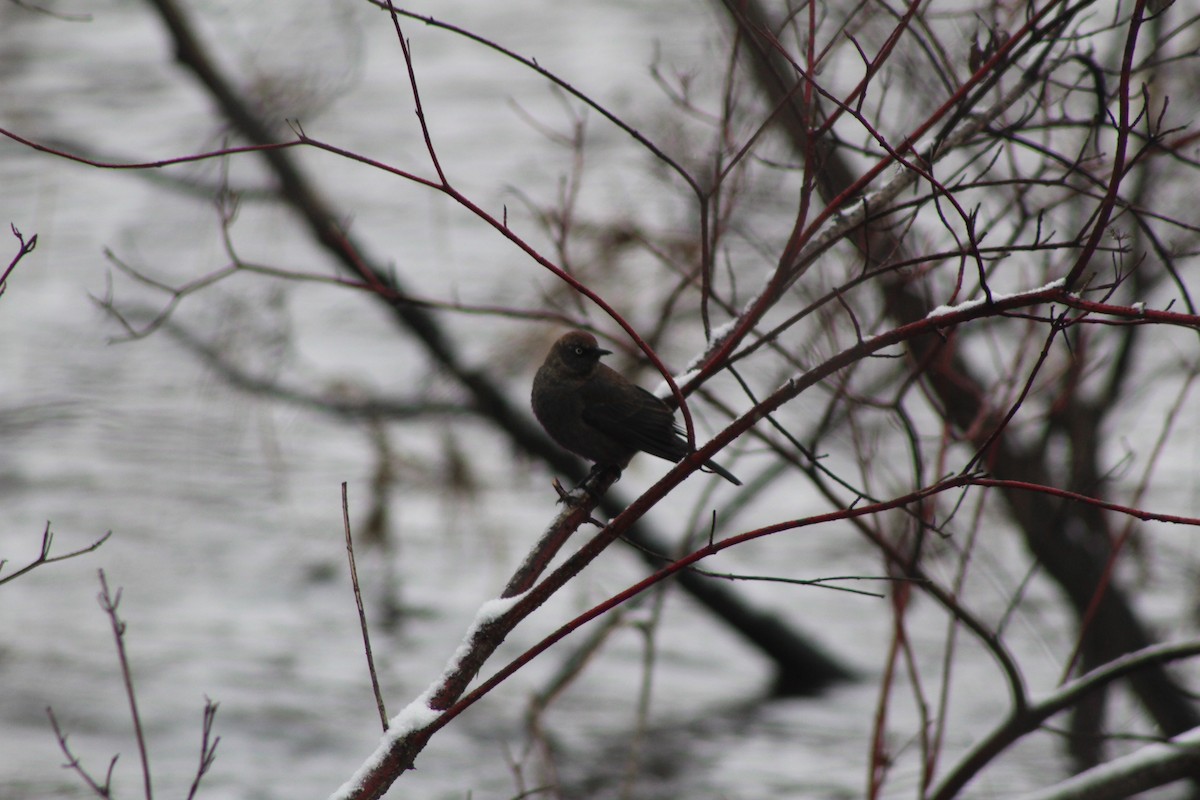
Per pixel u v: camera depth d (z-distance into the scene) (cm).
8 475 2048
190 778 1398
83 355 2306
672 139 1089
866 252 574
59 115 2523
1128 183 1112
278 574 1847
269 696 1573
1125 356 1161
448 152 2419
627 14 2978
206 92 1543
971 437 817
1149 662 793
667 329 1178
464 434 1891
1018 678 801
